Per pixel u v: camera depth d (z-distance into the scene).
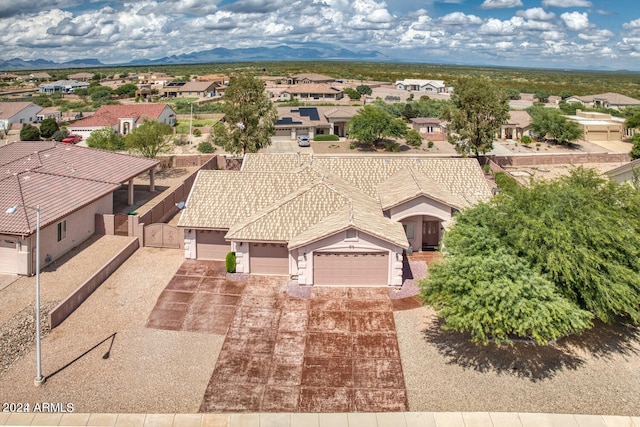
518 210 22.05
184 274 27.89
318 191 29.77
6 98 126.12
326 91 116.44
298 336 21.88
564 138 70.94
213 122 86.19
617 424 16.41
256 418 16.81
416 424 16.48
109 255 29.92
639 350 20.97
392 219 29.84
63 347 20.89
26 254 26.70
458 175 34.84
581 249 19.36
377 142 71.25
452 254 21.44
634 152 61.03
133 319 23.17
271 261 27.84
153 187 45.38
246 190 31.45
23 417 16.75
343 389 18.42
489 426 16.36
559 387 18.56
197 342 21.39
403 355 20.48
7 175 32.91
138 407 17.47
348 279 26.31
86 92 140.25
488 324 18.78
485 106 55.34
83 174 36.53
